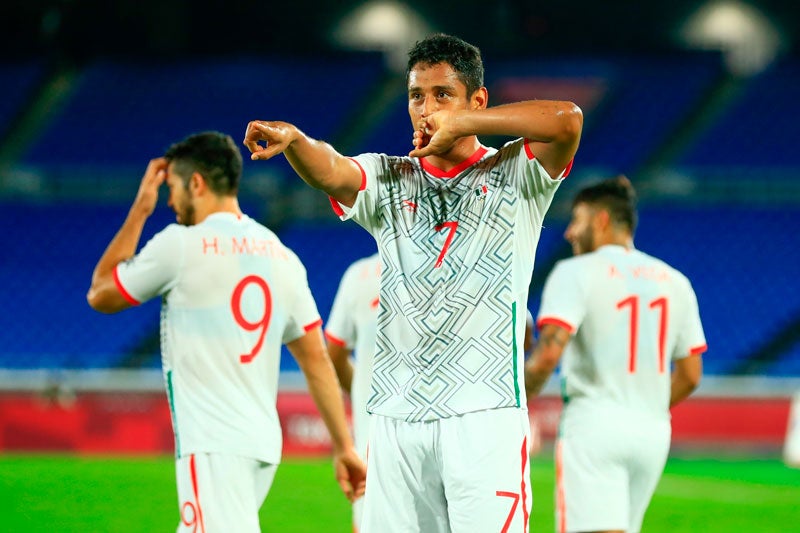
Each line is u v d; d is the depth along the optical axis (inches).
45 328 2554.1
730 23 3265.3
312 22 3316.9
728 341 2568.9
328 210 2955.2
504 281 462.3
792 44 3304.6
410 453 470.9
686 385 764.0
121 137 3154.5
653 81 3316.9
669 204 3009.4
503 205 463.5
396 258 473.4
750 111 3235.7
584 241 745.6
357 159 473.1
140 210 600.7
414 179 478.3
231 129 3196.4
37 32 3348.9
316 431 1930.4
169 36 3353.8
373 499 483.2
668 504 1338.6
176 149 605.6
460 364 462.9
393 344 476.1
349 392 816.9
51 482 1472.7
